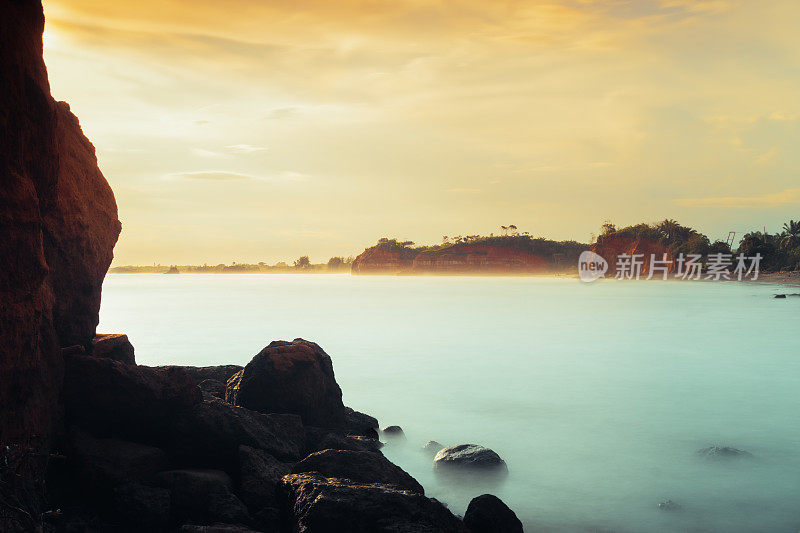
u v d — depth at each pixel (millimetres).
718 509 11648
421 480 13094
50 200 9289
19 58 7711
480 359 32406
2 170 7461
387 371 28438
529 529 10648
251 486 9523
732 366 30219
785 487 12914
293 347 14266
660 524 10898
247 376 13945
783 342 40188
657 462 14648
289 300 95875
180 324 52062
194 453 10523
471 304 85000
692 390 24000
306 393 13914
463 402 21625
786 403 21453
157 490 8953
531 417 19359
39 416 8648
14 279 7617
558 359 32562
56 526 7977
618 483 13125
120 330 46281
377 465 9938
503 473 13602
